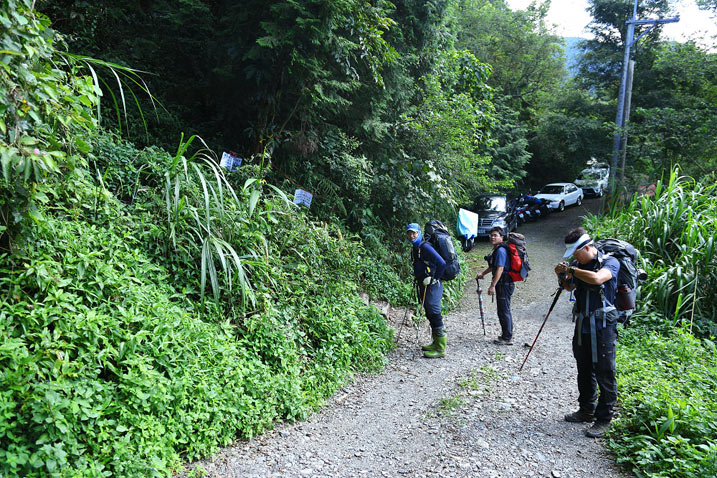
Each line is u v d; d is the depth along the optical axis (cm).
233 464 335
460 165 1081
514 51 2547
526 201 2103
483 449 376
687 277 752
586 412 418
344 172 832
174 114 746
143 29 823
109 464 276
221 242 463
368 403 475
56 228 366
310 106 730
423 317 787
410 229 629
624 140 1538
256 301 479
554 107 2338
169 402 328
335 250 664
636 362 525
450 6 967
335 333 545
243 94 751
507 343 676
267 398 400
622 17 2252
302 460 353
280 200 621
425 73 1042
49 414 254
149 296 382
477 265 1323
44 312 298
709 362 561
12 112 269
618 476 336
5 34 267
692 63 1584
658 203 902
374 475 338
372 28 686
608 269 393
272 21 641
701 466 305
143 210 477
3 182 292
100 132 548
